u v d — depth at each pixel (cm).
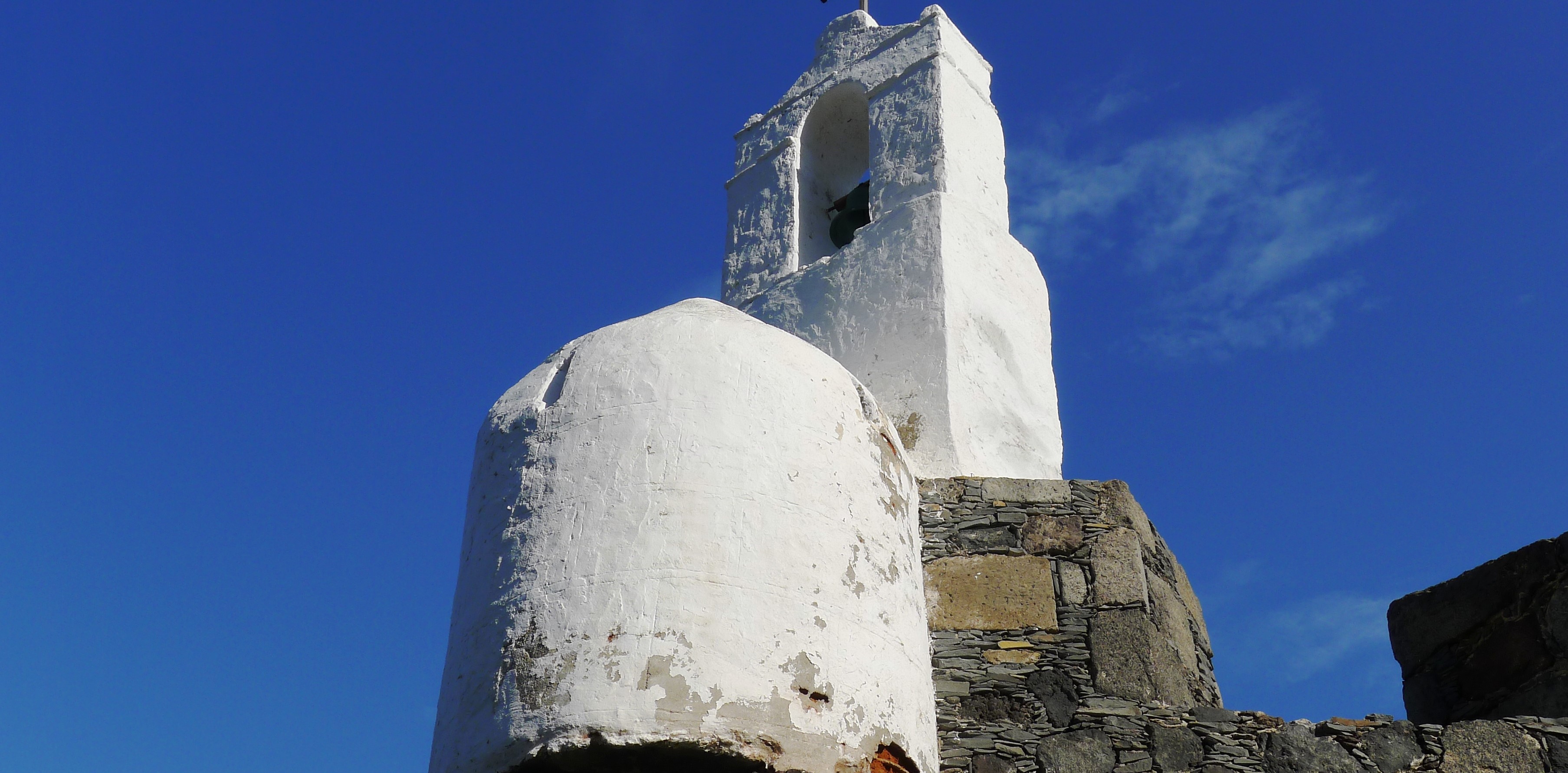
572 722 670
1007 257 1086
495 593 731
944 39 1173
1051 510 914
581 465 752
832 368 821
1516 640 941
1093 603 873
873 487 786
